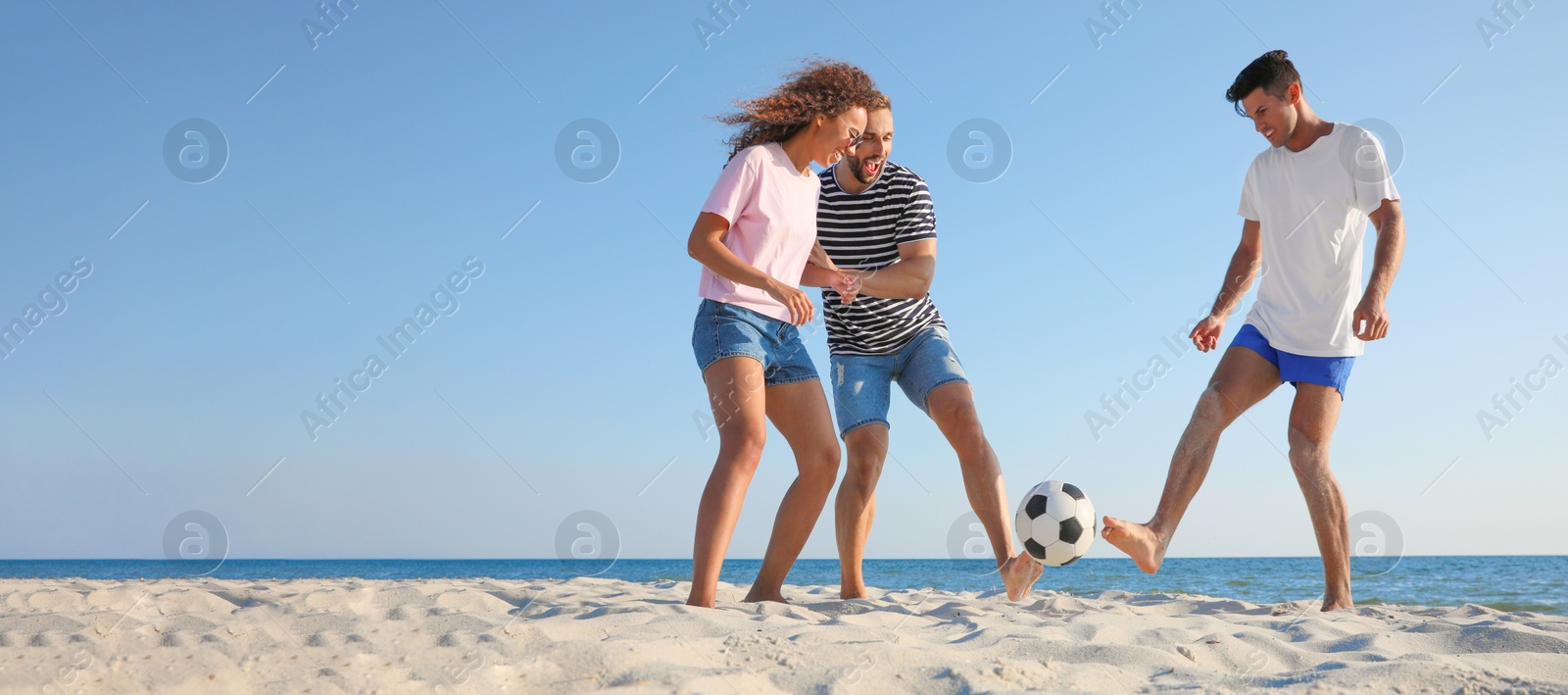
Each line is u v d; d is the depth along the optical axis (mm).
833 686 1422
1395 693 1365
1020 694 1356
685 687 1352
